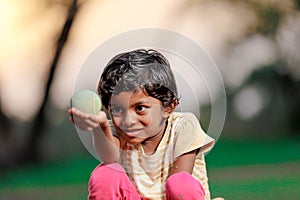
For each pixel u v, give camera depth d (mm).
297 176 6844
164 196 3014
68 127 10062
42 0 10180
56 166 9555
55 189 7203
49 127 10141
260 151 9859
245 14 11336
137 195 2951
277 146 10484
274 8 11484
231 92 11438
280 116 11844
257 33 11484
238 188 6113
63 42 9977
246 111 11547
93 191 2891
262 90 11656
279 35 11617
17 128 10125
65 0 10023
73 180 7961
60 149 10047
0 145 9922
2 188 7582
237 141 10977
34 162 9961
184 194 2818
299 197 5410
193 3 10742
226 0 11070
